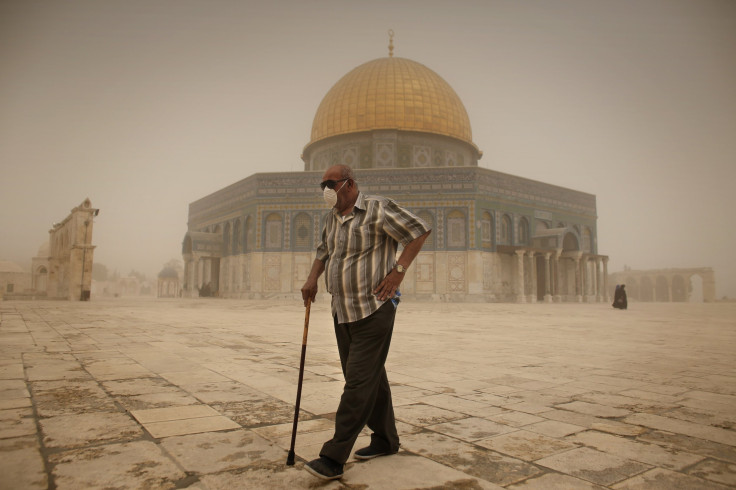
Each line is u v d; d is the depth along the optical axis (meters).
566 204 36.22
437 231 30.42
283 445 2.78
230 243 35.34
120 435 2.89
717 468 2.48
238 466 2.45
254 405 3.65
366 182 31.30
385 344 2.74
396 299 2.82
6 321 11.15
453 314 16.39
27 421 3.16
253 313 15.51
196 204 41.84
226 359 5.84
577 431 3.10
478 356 6.38
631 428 3.17
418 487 2.23
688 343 8.08
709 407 3.73
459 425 3.22
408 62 36.84
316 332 9.27
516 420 3.35
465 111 37.97
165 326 10.29
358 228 2.82
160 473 2.33
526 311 19.08
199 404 3.67
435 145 35.19
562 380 4.78
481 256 30.36
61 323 10.76
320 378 4.69
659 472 2.42
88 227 26.84
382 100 34.44
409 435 3.01
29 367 5.18
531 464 2.52
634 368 5.52
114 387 4.22
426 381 4.68
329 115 35.72
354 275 2.76
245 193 33.62
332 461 2.35
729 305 32.06
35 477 2.25
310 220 31.67
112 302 24.84
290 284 31.33
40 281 42.09
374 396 2.59
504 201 31.98
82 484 2.18
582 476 2.36
